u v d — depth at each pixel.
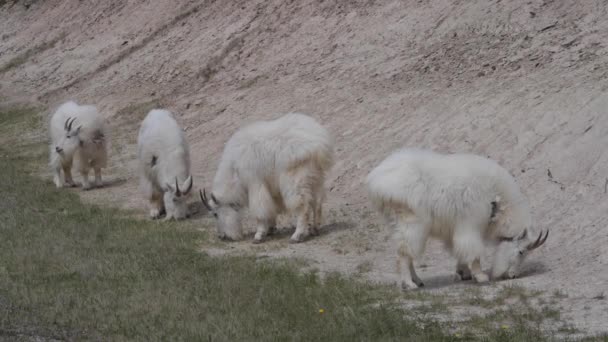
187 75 45.09
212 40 47.09
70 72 53.88
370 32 39.16
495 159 25.59
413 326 14.58
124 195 30.48
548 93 27.48
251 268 19.48
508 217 17.62
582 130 24.55
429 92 31.67
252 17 46.94
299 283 18.00
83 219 26.02
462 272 18.16
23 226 24.88
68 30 61.03
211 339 14.36
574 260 18.67
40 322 15.69
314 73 38.25
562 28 32.38
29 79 55.84
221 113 38.88
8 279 18.91
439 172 17.06
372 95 33.59
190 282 18.41
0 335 14.77
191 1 53.59
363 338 14.15
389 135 30.00
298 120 22.81
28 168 36.88
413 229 16.98
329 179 28.89
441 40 35.56
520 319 14.65
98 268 19.77
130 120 42.53
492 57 32.44
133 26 55.41
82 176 32.66
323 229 23.78
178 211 25.84
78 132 30.92
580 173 22.94
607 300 15.64
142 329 15.09
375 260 20.47
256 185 22.72
